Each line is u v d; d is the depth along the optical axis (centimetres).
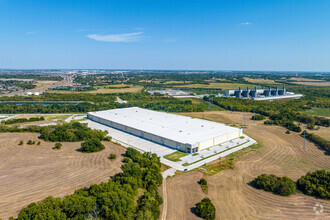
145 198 6347
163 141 11794
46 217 4994
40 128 12925
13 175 7762
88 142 10112
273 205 6638
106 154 9794
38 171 8081
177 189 7475
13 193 6669
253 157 10319
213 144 11775
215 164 9469
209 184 7831
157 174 7769
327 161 9956
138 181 7331
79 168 8362
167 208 6425
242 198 6994
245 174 8606
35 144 10788
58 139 11288
